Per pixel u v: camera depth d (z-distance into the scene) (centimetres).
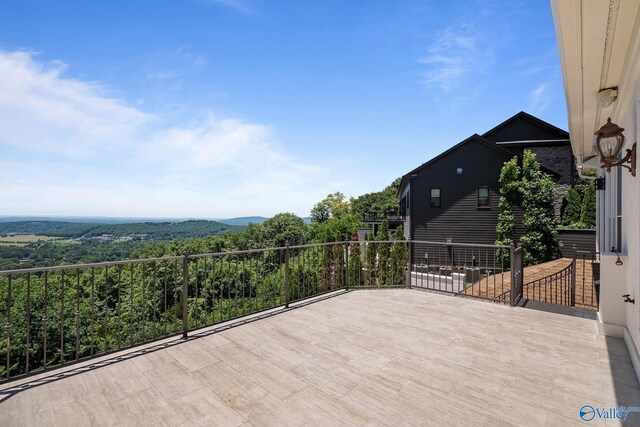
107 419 200
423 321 390
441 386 238
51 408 212
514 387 237
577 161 635
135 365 276
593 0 174
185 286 350
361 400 219
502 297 544
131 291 319
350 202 5631
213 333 352
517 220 1431
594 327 369
